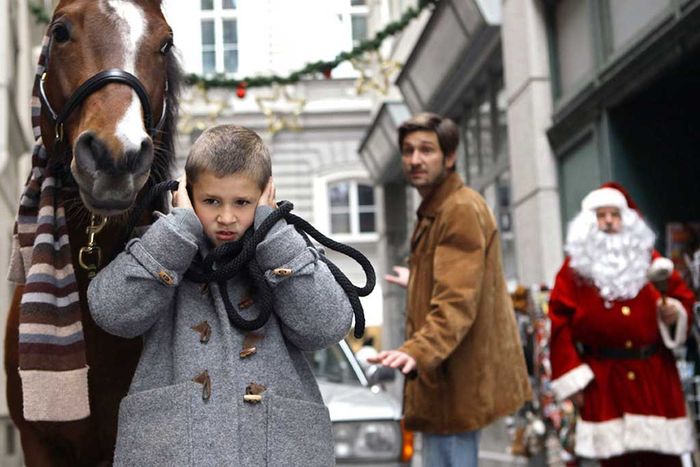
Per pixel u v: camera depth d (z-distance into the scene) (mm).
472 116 14469
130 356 3506
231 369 2928
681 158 9102
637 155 9094
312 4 20297
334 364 7711
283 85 11586
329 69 11477
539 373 7867
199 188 2996
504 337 5094
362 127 28875
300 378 3109
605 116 9156
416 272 5195
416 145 5156
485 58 12828
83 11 3277
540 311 8055
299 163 28734
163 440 2889
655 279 6145
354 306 3109
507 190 12562
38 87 3484
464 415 4941
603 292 6301
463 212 4953
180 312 3016
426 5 11164
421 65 14773
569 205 10273
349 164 28766
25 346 3254
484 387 4965
